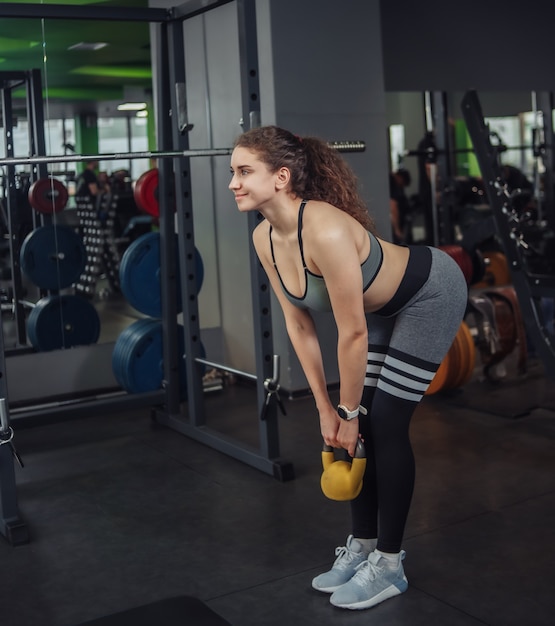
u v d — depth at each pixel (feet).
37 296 13.20
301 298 6.23
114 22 12.99
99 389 13.99
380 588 6.73
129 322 14.14
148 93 13.48
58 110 12.75
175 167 11.31
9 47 12.28
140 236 13.35
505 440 10.91
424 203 17.58
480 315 13.50
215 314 15.23
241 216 14.15
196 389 11.66
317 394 6.48
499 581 7.04
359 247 5.94
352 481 6.29
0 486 8.43
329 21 13.29
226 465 10.50
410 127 17.06
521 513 8.49
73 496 9.64
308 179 6.00
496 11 17.15
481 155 12.41
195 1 10.25
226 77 13.92
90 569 7.68
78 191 13.12
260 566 7.57
